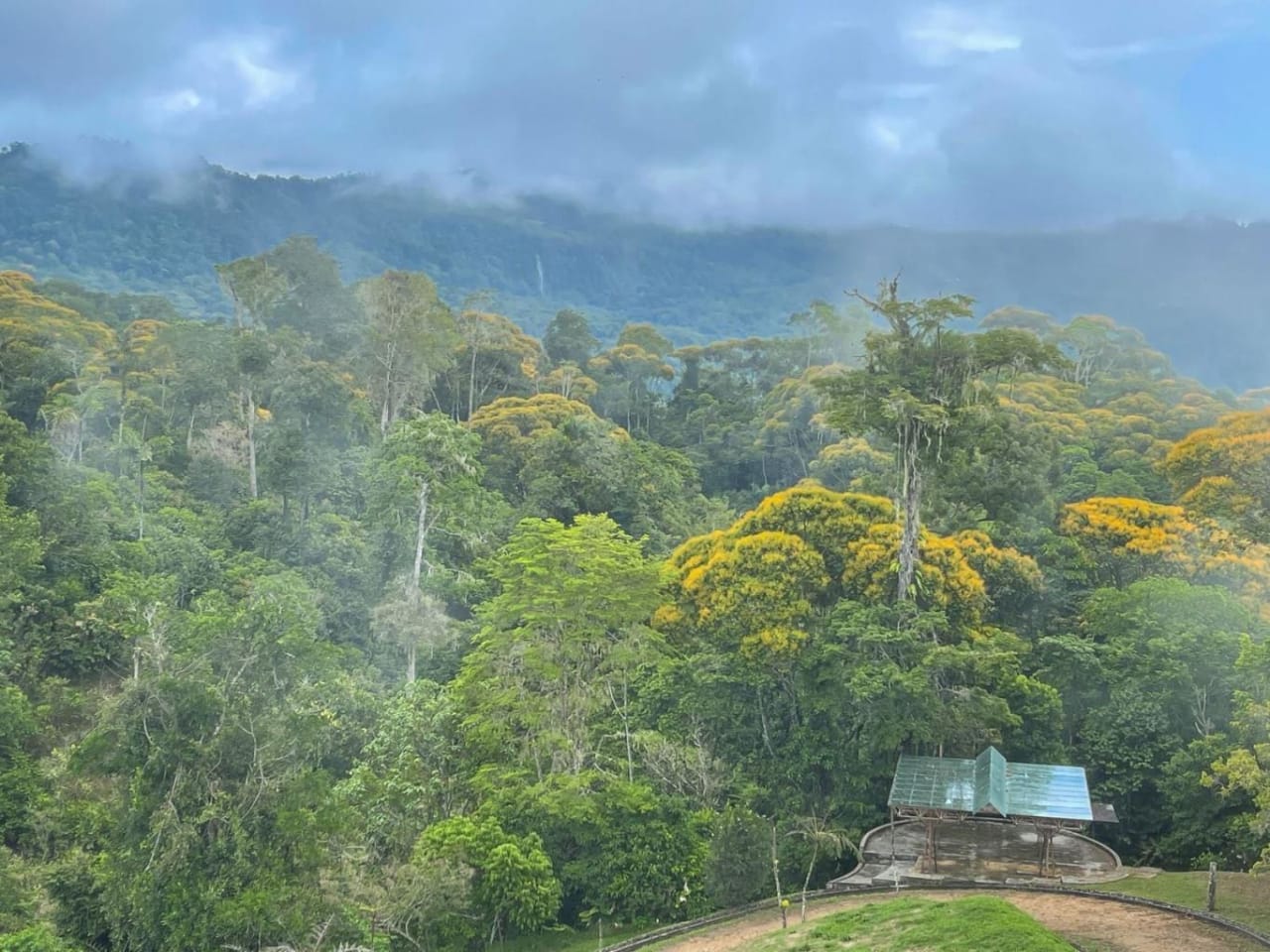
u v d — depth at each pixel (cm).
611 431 8625
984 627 4541
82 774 2836
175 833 2709
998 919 2592
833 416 4703
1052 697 4303
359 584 5859
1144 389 10362
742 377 13200
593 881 3678
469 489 5584
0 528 4206
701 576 4494
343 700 4375
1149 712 4178
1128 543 5456
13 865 3231
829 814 4069
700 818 3862
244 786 2827
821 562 4416
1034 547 5603
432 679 5103
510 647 4284
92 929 3159
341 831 3053
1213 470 4003
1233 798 3734
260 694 2933
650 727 4500
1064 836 3838
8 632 4662
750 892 3478
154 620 3188
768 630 4216
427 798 3897
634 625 4350
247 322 10362
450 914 3294
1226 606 4503
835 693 4150
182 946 2672
